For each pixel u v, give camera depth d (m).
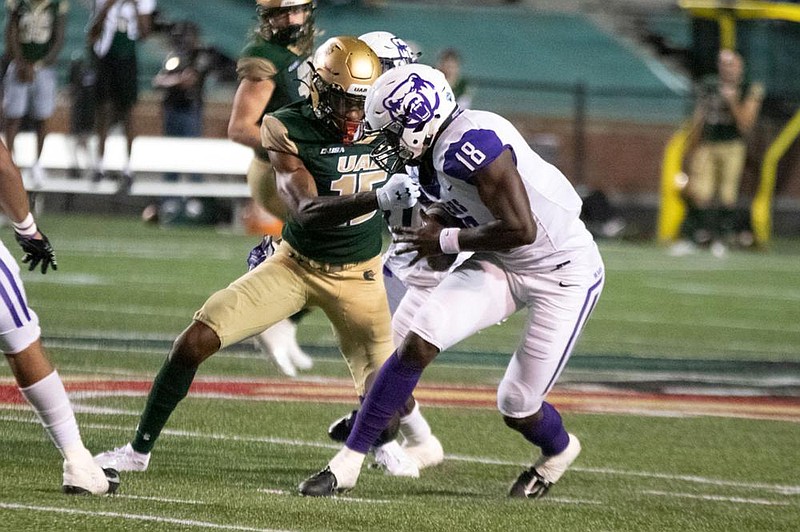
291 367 20.56
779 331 34.94
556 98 78.88
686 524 14.20
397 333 17.00
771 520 14.67
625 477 17.22
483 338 31.56
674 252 59.44
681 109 78.19
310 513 13.54
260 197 21.78
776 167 69.81
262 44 20.56
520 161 14.93
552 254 15.25
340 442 18.14
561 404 22.89
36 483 14.07
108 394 20.75
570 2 91.19
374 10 86.50
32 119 52.59
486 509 14.41
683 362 28.67
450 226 15.08
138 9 53.59
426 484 16.09
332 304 15.98
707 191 60.72
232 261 44.66
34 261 13.84
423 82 14.33
